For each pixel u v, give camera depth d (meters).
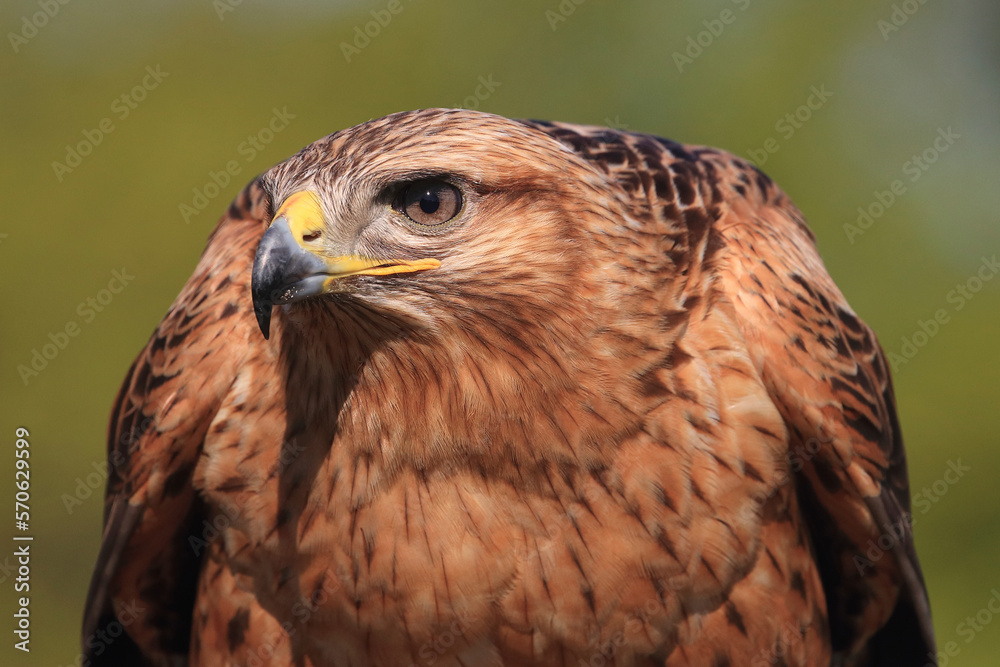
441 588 7.79
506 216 7.53
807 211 21.25
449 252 7.54
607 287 7.60
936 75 22.47
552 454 7.65
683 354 7.79
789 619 8.22
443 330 7.61
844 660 9.71
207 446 8.24
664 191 8.39
